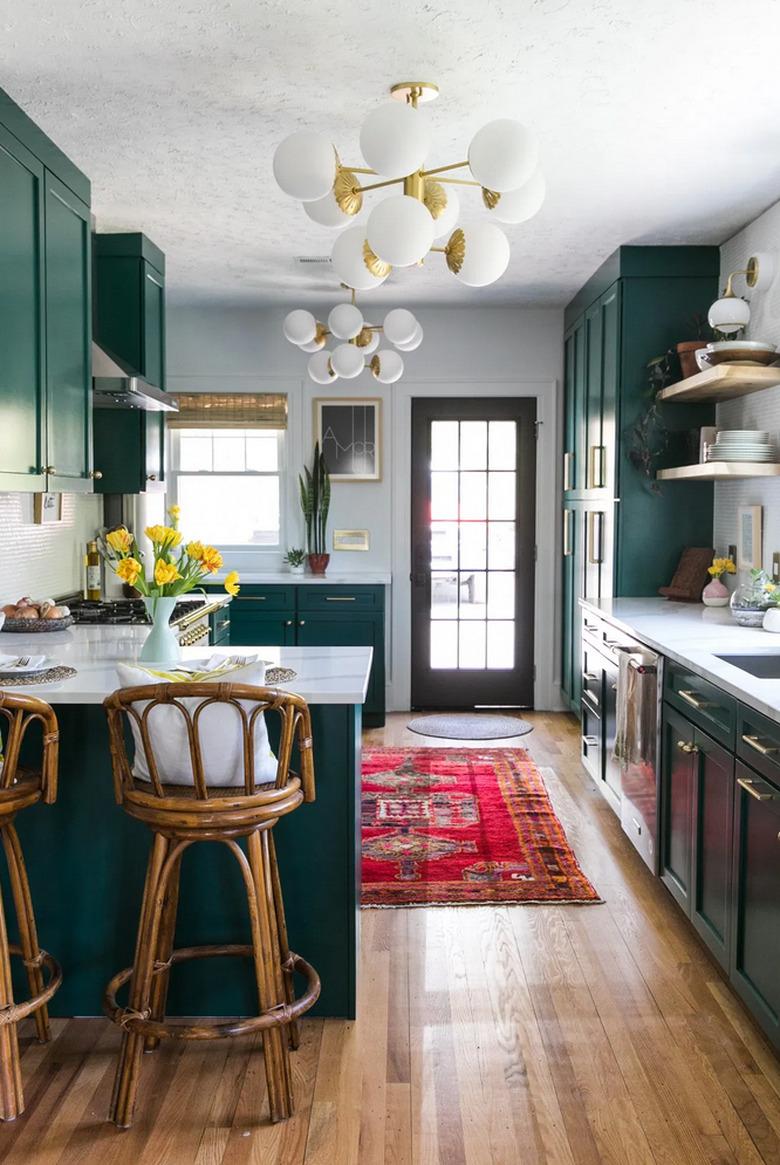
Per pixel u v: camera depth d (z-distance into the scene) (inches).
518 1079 92.4
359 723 110.0
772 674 123.3
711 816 112.6
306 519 253.1
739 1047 97.9
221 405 251.4
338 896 103.0
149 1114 87.2
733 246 177.5
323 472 250.8
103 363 154.6
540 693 257.8
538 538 254.2
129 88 115.9
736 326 161.6
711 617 157.6
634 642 147.2
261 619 239.6
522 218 99.4
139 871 102.9
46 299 125.7
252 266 204.1
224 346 251.1
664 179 146.8
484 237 96.9
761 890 95.4
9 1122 86.1
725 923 106.7
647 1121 85.8
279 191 153.9
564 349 248.1
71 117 124.5
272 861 96.2
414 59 108.0
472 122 125.5
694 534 188.1
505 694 257.6
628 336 185.2
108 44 104.7
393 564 255.4
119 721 86.0
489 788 187.3
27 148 118.6
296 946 103.4
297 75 112.3
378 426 252.4
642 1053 96.9
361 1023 103.0
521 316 249.4
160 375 190.7
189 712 83.8
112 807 102.4
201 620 187.5
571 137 130.3
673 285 184.9
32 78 113.0
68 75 112.3
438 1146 82.4
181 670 93.5
